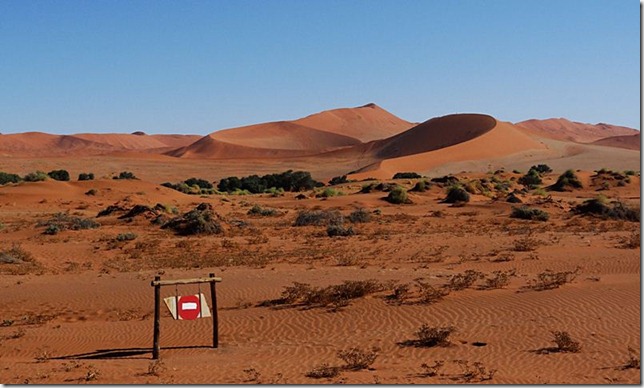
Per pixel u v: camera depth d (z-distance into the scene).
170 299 15.30
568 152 176.50
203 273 26.33
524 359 13.81
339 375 12.70
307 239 38.84
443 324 16.95
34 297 22.58
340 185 109.25
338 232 40.66
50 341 17.02
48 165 151.88
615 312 17.38
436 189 84.00
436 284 21.53
